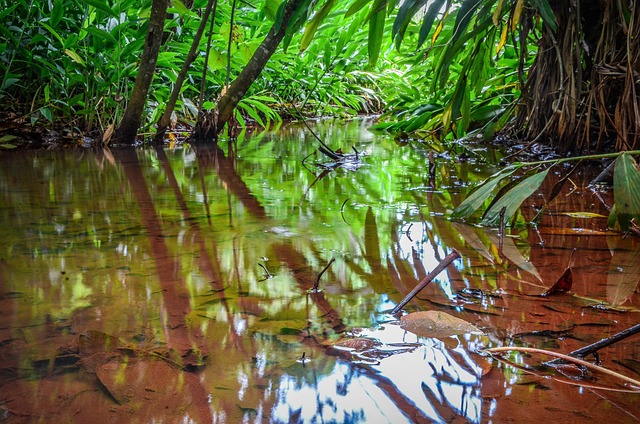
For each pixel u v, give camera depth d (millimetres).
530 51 3729
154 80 4250
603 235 1446
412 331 857
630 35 2385
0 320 887
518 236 1442
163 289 1030
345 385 700
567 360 757
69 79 3758
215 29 4457
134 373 726
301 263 1193
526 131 3502
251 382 707
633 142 2449
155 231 1456
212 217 1622
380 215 1669
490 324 890
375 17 2404
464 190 2100
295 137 4297
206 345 807
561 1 2805
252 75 3895
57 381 707
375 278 1101
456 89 3043
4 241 1353
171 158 3033
